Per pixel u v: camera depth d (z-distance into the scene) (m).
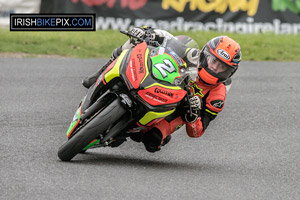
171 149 21.91
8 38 48.31
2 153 18.52
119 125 17.67
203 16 56.31
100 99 17.75
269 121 27.80
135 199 14.77
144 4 54.75
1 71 36.44
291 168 20.02
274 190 17.05
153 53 17.95
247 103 31.61
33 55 43.69
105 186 15.62
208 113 20.20
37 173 16.34
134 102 17.45
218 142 23.38
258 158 21.22
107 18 54.31
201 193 16.00
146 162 19.44
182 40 19.45
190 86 20.23
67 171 16.78
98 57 45.22
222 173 18.67
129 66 17.55
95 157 19.52
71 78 35.69
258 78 39.94
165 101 17.36
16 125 23.42
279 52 52.34
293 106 31.66
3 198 14.01
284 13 58.69
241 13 57.38
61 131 23.05
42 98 29.52
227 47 19.31
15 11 52.22
